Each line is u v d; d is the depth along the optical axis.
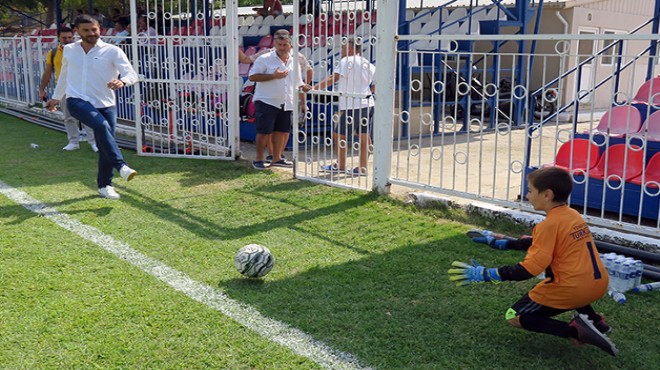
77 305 3.85
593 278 3.16
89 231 5.36
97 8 22.64
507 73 14.28
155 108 9.74
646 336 3.57
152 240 5.17
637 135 5.35
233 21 8.40
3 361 3.19
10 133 10.93
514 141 10.70
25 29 26.70
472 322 3.73
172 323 3.64
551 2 14.16
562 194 3.20
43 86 9.16
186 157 8.88
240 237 5.31
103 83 6.30
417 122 11.47
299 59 8.01
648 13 16.66
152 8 15.51
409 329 3.62
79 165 8.19
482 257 4.83
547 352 3.37
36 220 5.63
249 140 10.39
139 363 3.21
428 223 5.73
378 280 4.36
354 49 6.86
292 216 5.98
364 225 5.69
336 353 3.33
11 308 3.78
